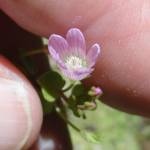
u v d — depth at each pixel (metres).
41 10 0.07
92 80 0.08
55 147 0.09
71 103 0.07
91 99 0.07
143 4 0.07
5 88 0.07
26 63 0.08
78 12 0.07
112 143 0.16
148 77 0.08
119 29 0.07
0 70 0.07
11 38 0.09
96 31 0.07
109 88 0.08
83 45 0.07
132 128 0.16
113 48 0.07
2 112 0.07
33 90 0.07
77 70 0.07
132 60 0.07
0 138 0.07
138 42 0.07
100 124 0.16
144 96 0.08
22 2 0.07
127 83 0.08
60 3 0.07
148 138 0.16
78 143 0.15
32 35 0.09
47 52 0.08
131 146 0.16
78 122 0.16
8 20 0.08
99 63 0.08
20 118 0.07
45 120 0.09
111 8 0.07
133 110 0.08
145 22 0.07
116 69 0.08
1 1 0.07
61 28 0.07
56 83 0.07
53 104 0.08
